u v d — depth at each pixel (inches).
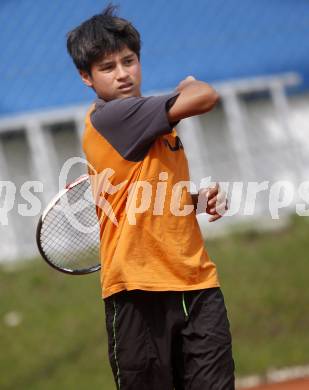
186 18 1471.5
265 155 1403.8
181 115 464.4
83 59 490.6
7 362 1093.1
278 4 1480.1
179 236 476.1
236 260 1261.1
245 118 1412.4
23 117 1352.1
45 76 1414.9
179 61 1454.2
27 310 1196.5
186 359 479.8
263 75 1464.1
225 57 1461.6
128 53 487.8
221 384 469.7
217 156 1381.6
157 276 469.7
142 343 479.8
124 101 471.8
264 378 1032.2
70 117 1358.3
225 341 475.2
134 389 485.4
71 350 1099.9
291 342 1103.0
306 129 1438.2
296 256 1254.3
